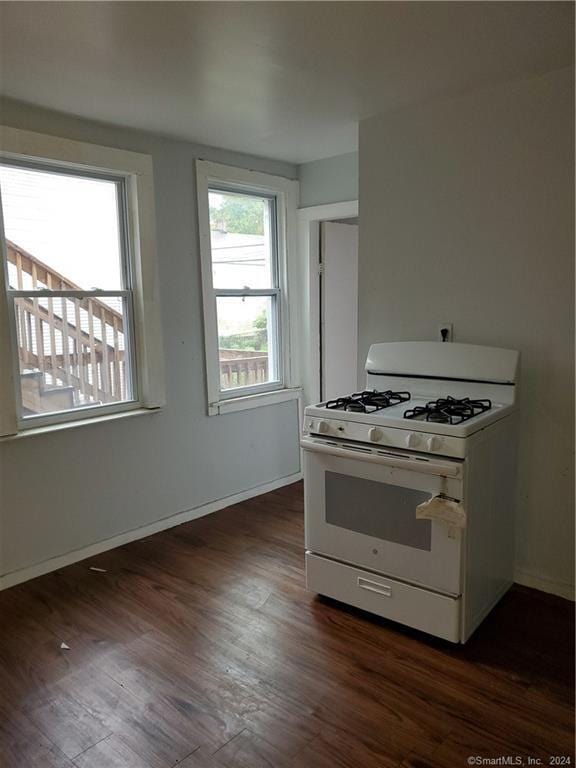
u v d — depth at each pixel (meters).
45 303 2.98
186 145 3.49
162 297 3.45
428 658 2.26
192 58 2.25
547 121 2.50
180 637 2.43
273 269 4.23
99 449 3.22
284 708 2.01
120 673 2.21
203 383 3.74
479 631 2.43
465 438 2.16
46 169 2.95
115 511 3.32
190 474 3.71
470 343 2.84
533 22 1.98
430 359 2.84
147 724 1.94
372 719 1.95
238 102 2.78
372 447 2.40
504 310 2.73
